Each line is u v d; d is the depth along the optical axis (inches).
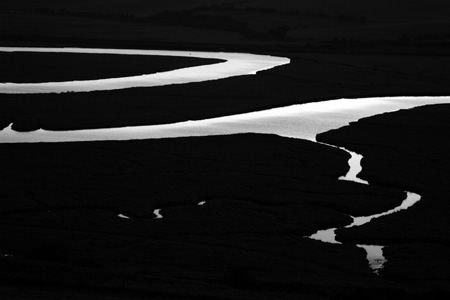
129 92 4805.6
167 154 3314.5
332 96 4783.5
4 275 1777.8
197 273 2043.6
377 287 1876.2
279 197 2763.3
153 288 1775.3
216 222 2503.7
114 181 2925.7
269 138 3624.5
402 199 2773.1
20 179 2925.7
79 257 2100.1
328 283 1941.4
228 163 3191.4
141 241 2316.7
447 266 2167.8
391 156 3344.0
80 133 3752.5
